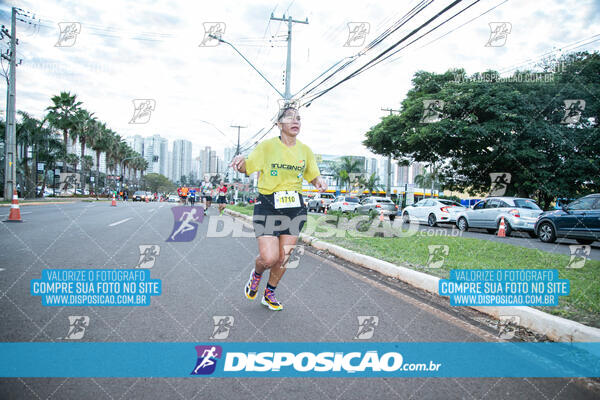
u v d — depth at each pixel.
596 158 17.84
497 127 17.97
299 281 4.92
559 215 10.72
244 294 4.15
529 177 18.69
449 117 19.39
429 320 3.52
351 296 4.25
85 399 2.05
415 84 22.94
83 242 7.08
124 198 50.75
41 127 32.50
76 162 46.28
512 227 12.65
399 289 4.66
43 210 16.89
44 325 3.06
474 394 2.25
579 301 3.86
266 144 3.46
